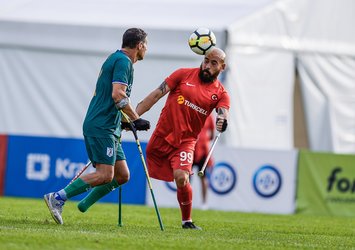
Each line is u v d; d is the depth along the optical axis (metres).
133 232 24.17
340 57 58.53
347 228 33.59
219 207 45.31
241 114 53.56
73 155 45.59
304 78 57.31
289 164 45.59
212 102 27.06
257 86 54.53
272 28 55.34
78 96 54.22
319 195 45.59
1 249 18.42
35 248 18.84
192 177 45.03
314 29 57.59
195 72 27.11
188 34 52.03
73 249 19.06
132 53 25.12
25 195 45.97
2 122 54.72
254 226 31.64
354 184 45.88
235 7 57.28
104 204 42.25
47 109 54.47
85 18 55.34
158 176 27.52
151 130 51.81
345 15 58.75
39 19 55.03
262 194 45.47
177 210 40.28
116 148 25.25
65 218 28.94
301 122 58.84
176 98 26.95
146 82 52.59
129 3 59.62
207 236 24.48
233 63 52.91
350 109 58.75
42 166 45.91
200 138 44.72
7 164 46.28
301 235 27.80
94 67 54.03
